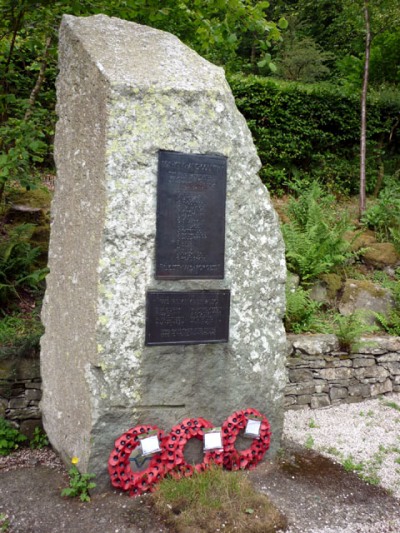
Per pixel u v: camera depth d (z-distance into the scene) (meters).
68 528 3.10
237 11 4.93
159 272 3.48
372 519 3.36
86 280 3.46
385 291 6.45
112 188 3.29
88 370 3.41
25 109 5.52
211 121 3.60
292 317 5.78
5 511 3.25
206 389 3.74
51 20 5.07
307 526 3.22
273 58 14.49
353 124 9.89
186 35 6.01
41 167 7.72
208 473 3.54
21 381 4.23
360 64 11.74
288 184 8.60
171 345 3.57
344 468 4.07
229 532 3.07
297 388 5.30
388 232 7.90
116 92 3.29
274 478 3.80
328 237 6.81
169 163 3.46
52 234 4.04
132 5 5.05
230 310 3.75
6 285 4.90
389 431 4.84
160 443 3.59
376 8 8.82
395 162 10.45
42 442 4.20
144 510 3.29
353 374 5.55
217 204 3.63
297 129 9.38
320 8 13.66
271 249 3.89
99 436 3.42
